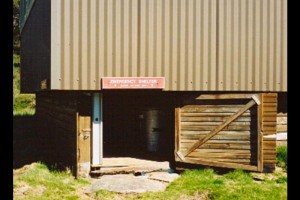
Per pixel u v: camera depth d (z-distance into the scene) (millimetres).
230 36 10898
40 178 9195
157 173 10484
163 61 10500
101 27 10078
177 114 10617
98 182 9422
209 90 10789
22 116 22188
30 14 15789
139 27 10336
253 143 10172
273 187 8844
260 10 11094
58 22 9766
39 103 20062
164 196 8227
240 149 10266
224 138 10375
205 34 10734
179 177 9891
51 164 11070
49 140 15125
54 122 14016
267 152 10117
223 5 10844
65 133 11562
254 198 7953
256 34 11078
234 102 10305
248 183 9211
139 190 8781
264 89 11180
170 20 10531
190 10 10648
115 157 11742
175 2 10562
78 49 9922
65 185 9000
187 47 10641
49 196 8141
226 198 7949
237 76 10961
